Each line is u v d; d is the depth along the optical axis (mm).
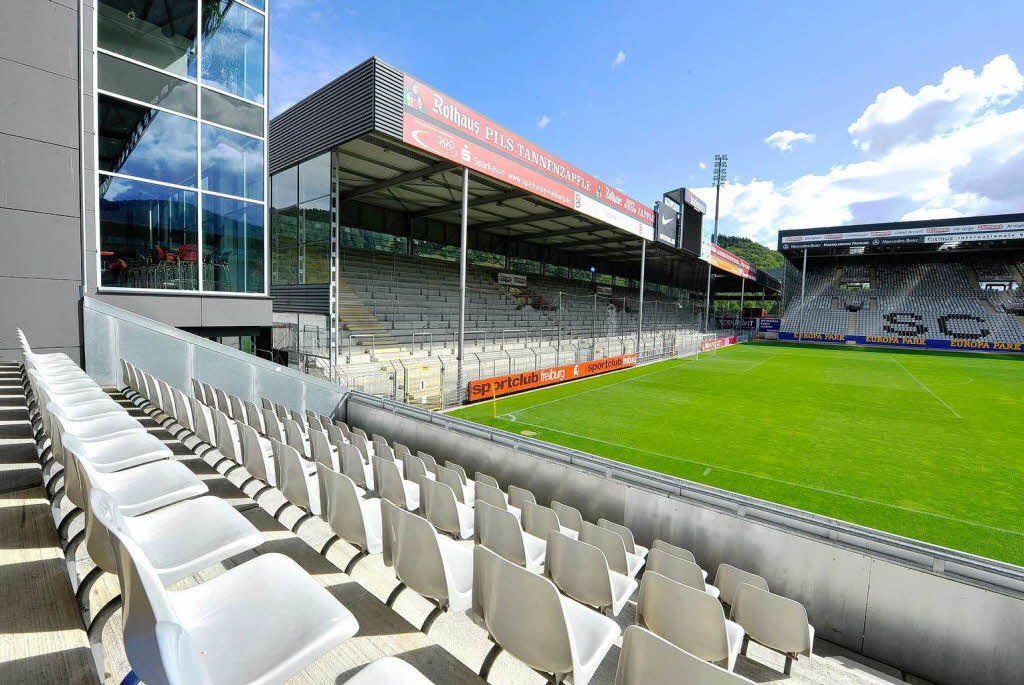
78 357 8945
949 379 26484
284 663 1567
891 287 60094
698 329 51125
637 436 13320
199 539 2213
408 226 27484
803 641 3561
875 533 4426
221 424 5137
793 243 56750
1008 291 53969
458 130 15289
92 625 1935
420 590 2783
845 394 20969
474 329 25188
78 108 8945
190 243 10492
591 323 37656
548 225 29703
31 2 8430
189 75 10375
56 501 2828
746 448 12344
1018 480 10203
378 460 5145
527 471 7074
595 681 3092
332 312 15352
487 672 2449
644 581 3234
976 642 3834
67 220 8828
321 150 15055
